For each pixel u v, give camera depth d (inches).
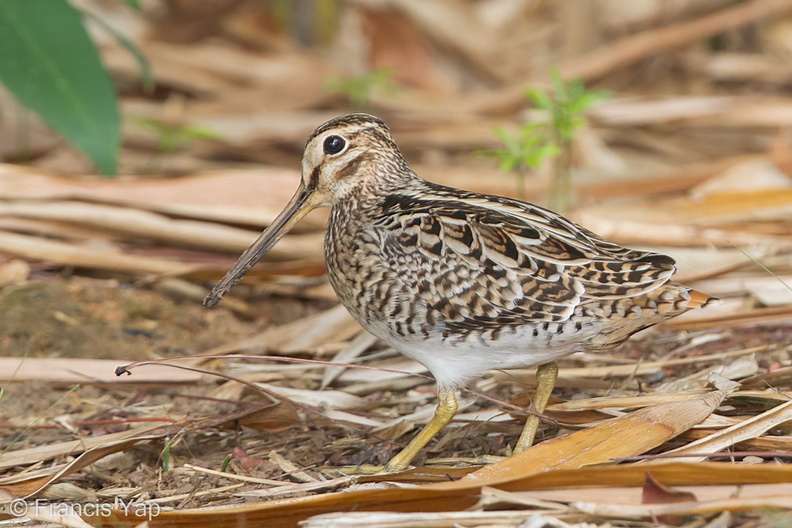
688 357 383.6
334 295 465.1
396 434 343.6
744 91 718.5
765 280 427.2
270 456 334.6
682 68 727.7
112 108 490.3
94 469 334.3
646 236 473.7
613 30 765.9
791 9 710.5
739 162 554.9
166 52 691.4
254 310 458.6
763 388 337.1
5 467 330.6
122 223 477.7
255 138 632.4
